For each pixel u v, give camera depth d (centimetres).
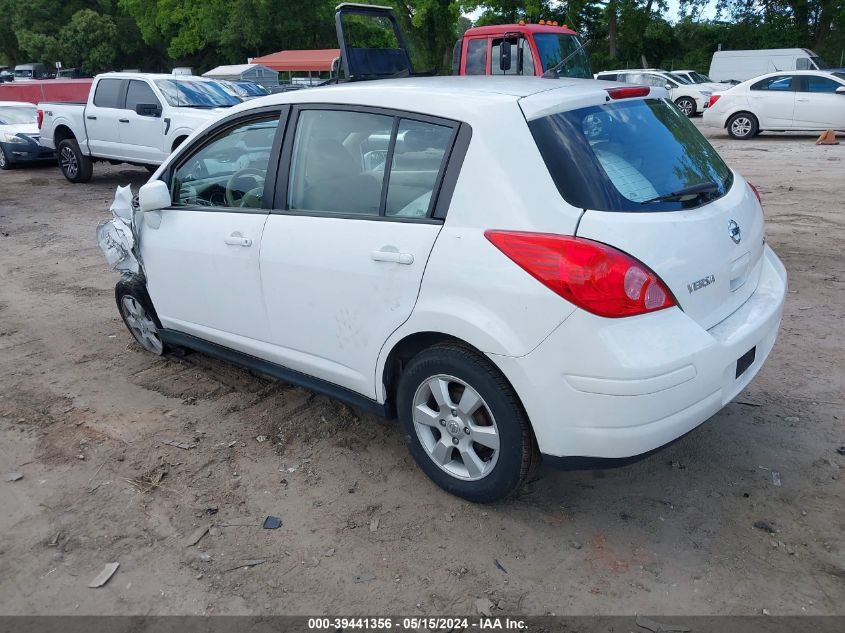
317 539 304
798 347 478
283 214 356
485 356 288
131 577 286
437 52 3791
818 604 259
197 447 380
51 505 333
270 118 370
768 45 3981
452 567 285
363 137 325
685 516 310
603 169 277
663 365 257
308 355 360
